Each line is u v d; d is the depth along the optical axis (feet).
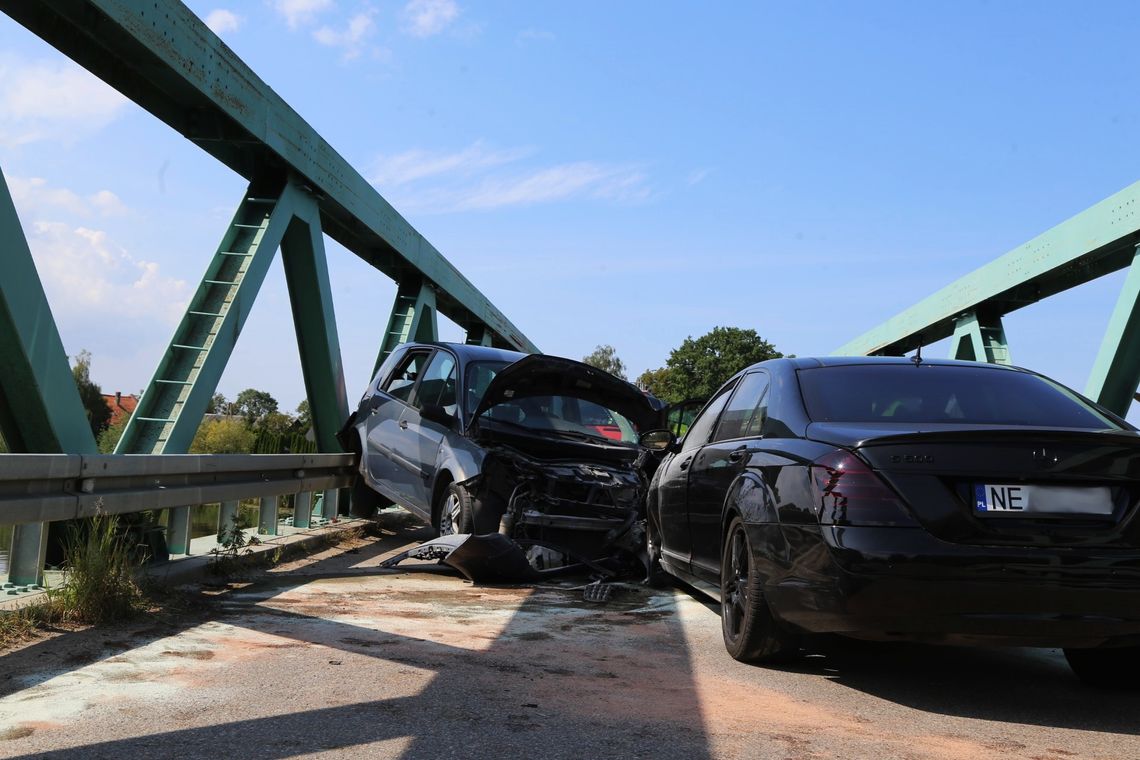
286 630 15.97
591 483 25.70
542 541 25.05
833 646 16.26
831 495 12.21
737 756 9.91
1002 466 11.79
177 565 21.20
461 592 21.27
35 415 19.04
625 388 29.25
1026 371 16.29
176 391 24.72
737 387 18.42
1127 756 10.39
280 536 28.55
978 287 43.75
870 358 16.44
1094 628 11.49
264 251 28.48
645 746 10.15
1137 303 31.24
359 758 9.46
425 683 12.54
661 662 14.58
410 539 32.89
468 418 27.17
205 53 24.66
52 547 19.35
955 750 10.40
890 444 12.09
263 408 275.39
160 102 26.08
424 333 48.44
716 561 16.48
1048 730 11.39
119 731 10.14
